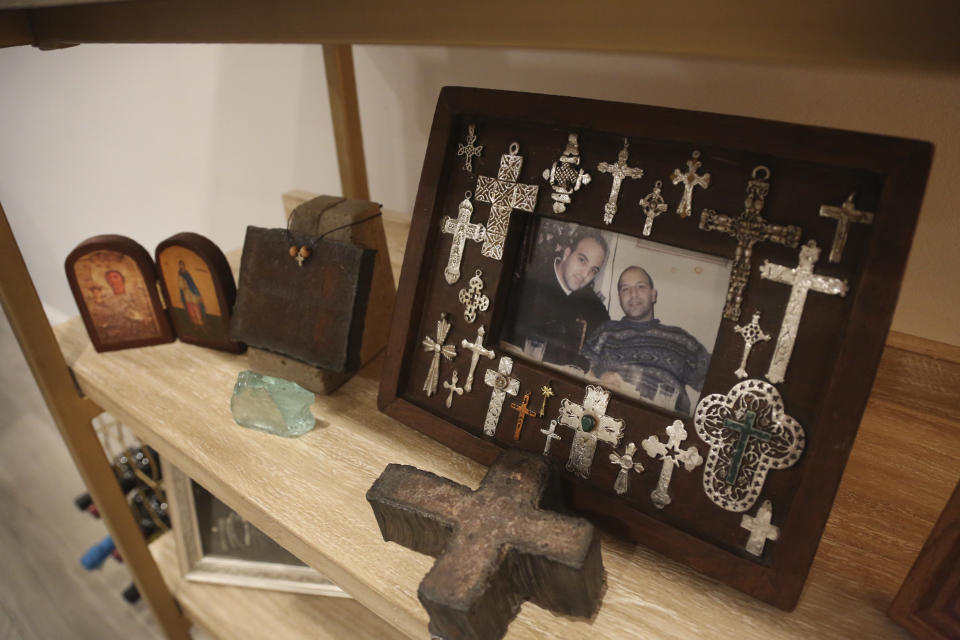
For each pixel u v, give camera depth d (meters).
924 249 0.69
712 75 0.73
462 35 0.40
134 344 0.86
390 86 1.00
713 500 0.52
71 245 1.96
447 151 0.62
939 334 0.73
